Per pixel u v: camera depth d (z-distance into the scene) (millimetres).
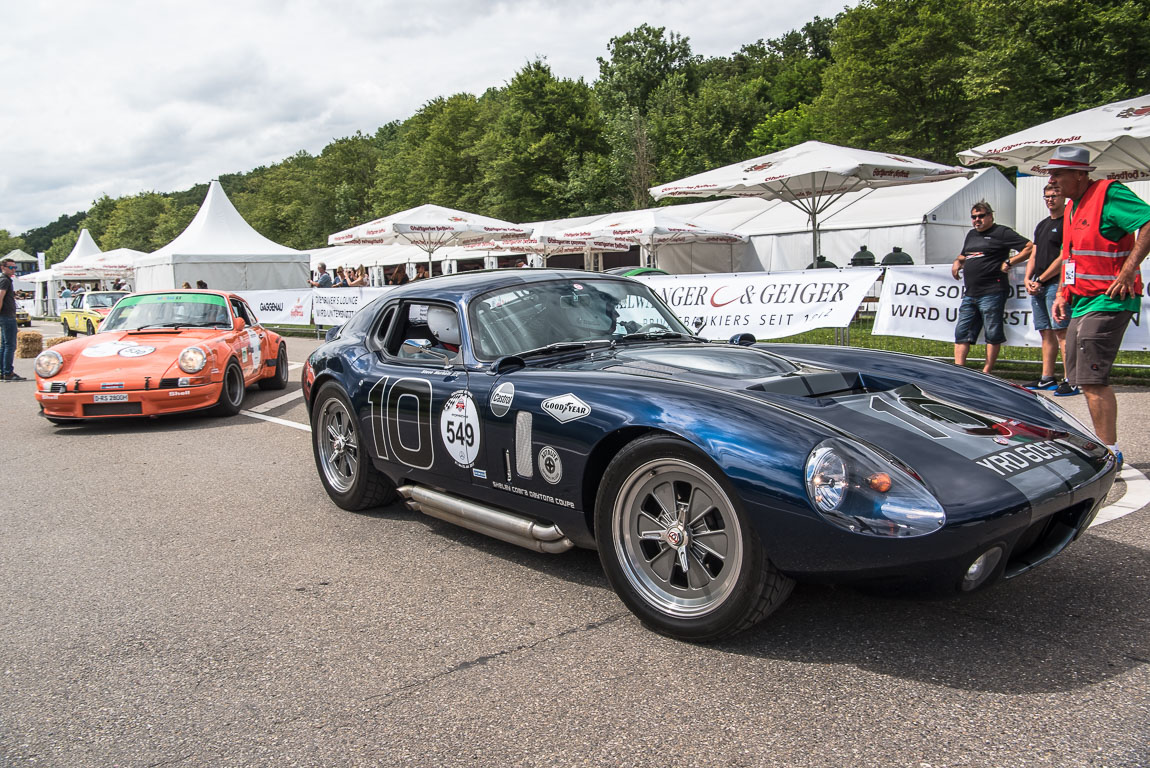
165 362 7270
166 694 2365
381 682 2371
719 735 1975
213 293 8734
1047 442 2572
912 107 32406
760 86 53781
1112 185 3799
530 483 2916
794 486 2166
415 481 3721
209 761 1997
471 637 2650
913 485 2152
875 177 10820
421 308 3779
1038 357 7840
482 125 48500
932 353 8469
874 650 2383
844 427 2398
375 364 3895
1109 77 24219
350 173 68500
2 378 12156
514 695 2244
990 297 6840
